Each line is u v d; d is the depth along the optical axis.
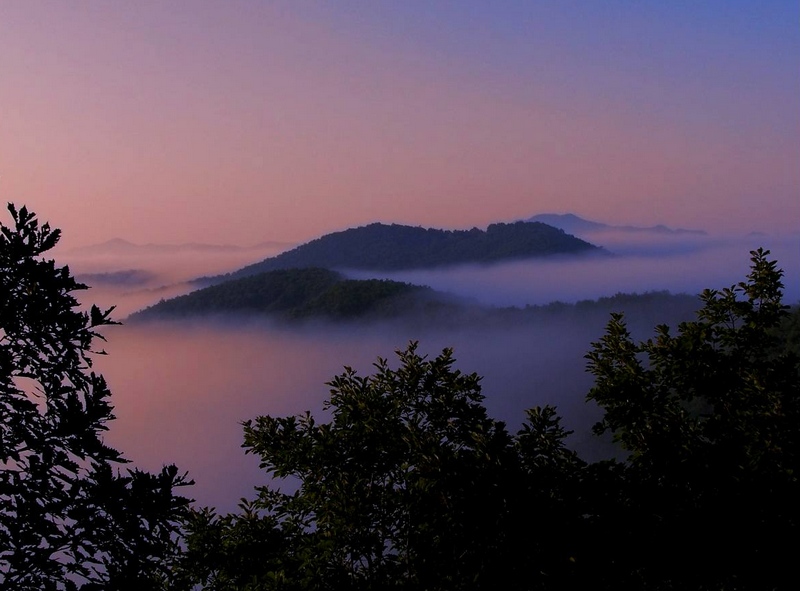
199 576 9.70
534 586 8.03
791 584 8.45
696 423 10.84
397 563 8.75
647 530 8.38
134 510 5.16
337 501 9.23
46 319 5.45
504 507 8.11
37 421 5.41
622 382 11.41
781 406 10.35
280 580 8.98
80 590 4.98
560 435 9.24
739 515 8.59
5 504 5.11
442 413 10.55
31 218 5.74
